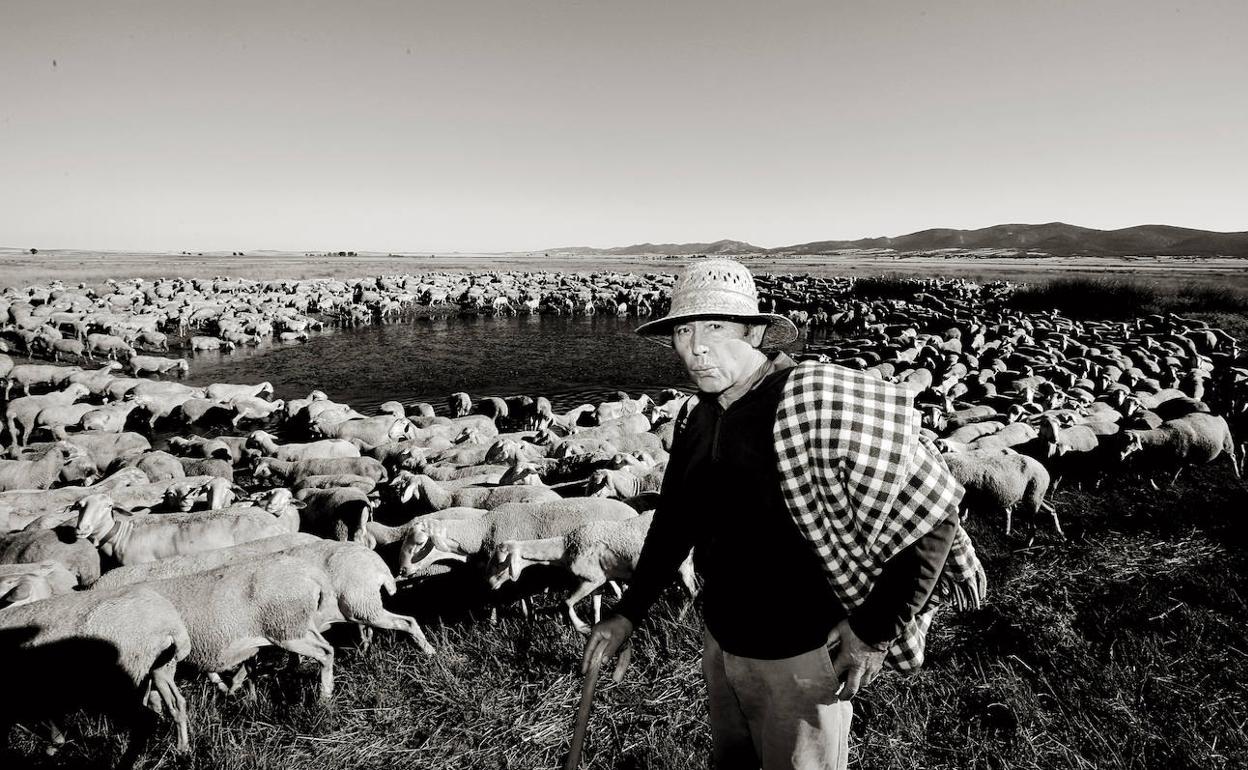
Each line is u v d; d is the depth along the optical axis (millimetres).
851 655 1972
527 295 50844
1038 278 67438
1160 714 4504
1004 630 5652
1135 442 10141
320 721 5008
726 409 2197
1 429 16109
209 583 5738
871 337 29359
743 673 2303
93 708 5277
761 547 2164
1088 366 19562
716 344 2111
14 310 32219
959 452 9562
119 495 9508
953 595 2314
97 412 16281
